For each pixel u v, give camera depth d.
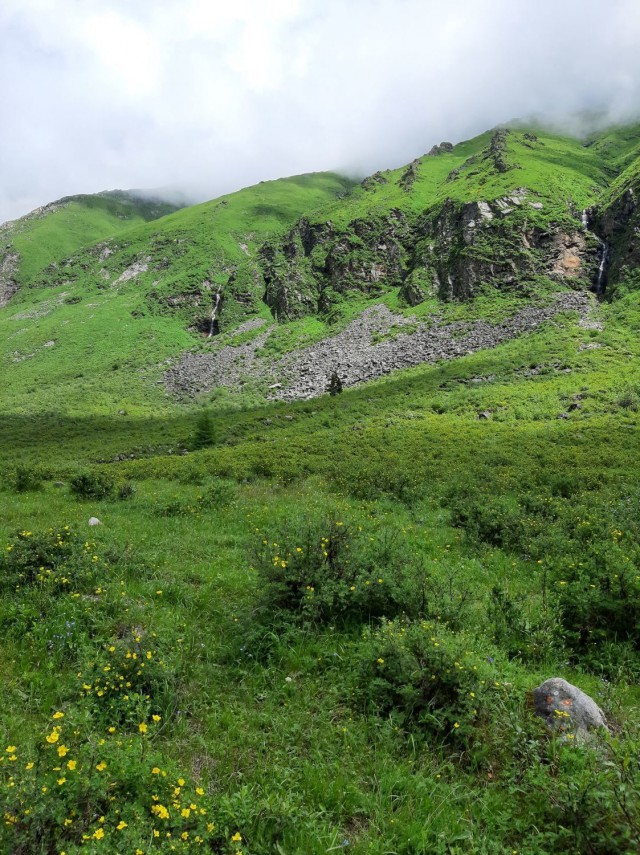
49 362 110.31
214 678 6.17
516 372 55.56
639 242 76.31
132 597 8.46
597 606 7.45
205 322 125.12
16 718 5.09
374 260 113.81
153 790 4.00
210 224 172.62
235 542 12.23
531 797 4.37
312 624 7.25
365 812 4.30
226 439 47.38
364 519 15.11
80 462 38.94
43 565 8.95
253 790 4.40
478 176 121.38
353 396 59.44
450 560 11.65
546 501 16.55
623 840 3.79
